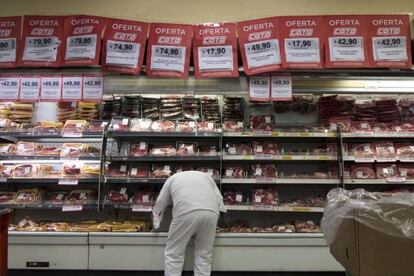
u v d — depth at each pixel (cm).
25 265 396
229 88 387
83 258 397
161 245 397
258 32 373
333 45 367
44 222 435
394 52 364
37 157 429
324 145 457
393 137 433
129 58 366
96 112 459
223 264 394
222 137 443
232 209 423
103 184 432
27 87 382
